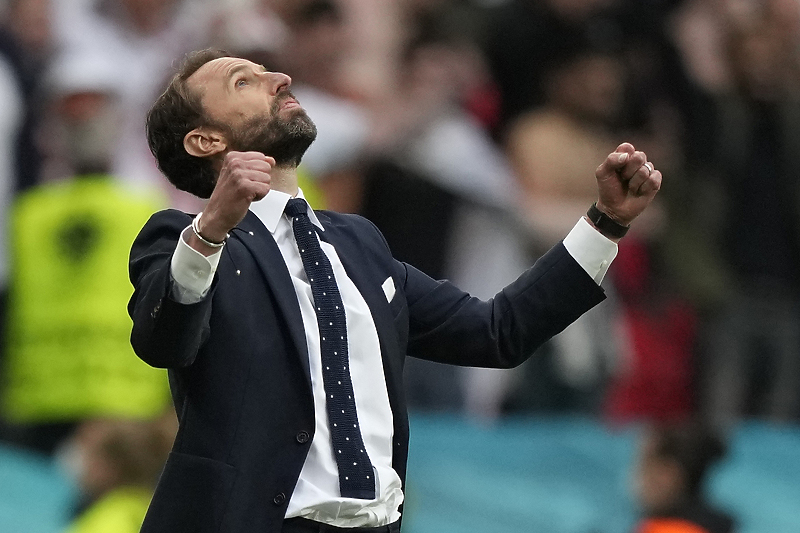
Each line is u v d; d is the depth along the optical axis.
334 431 10.17
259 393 10.05
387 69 28.94
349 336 10.45
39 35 28.48
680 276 29.77
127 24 28.55
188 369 10.22
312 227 10.76
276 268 10.44
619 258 29.23
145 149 27.72
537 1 30.33
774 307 30.06
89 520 18.55
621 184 11.28
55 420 25.36
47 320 25.66
